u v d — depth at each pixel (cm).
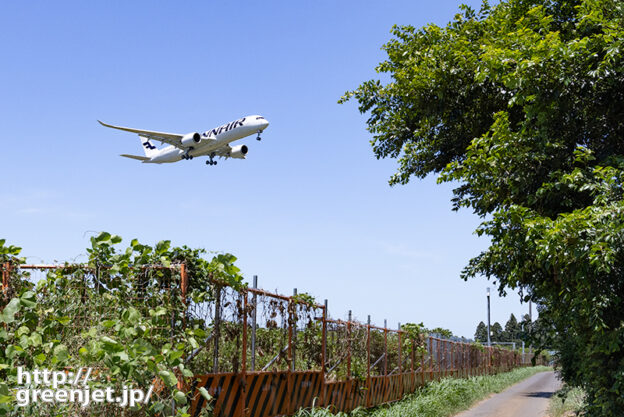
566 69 1023
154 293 748
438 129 1627
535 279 1124
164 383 650
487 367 3722
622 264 909
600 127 1138
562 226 862
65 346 634
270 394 1041
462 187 1656
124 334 647
